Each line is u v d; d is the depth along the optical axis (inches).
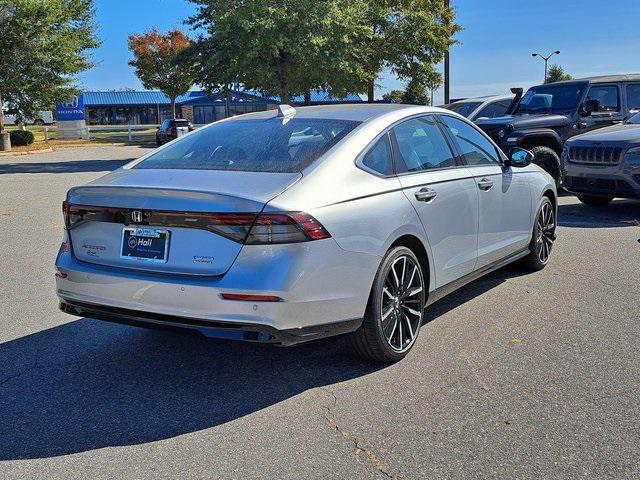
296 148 165.8
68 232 164.1
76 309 162.4
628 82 505.4
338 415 144.7
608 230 351.3
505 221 225.5
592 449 128.6
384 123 179.3
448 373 166.1
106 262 155.9
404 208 169.8
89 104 2637.8
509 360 173.6
